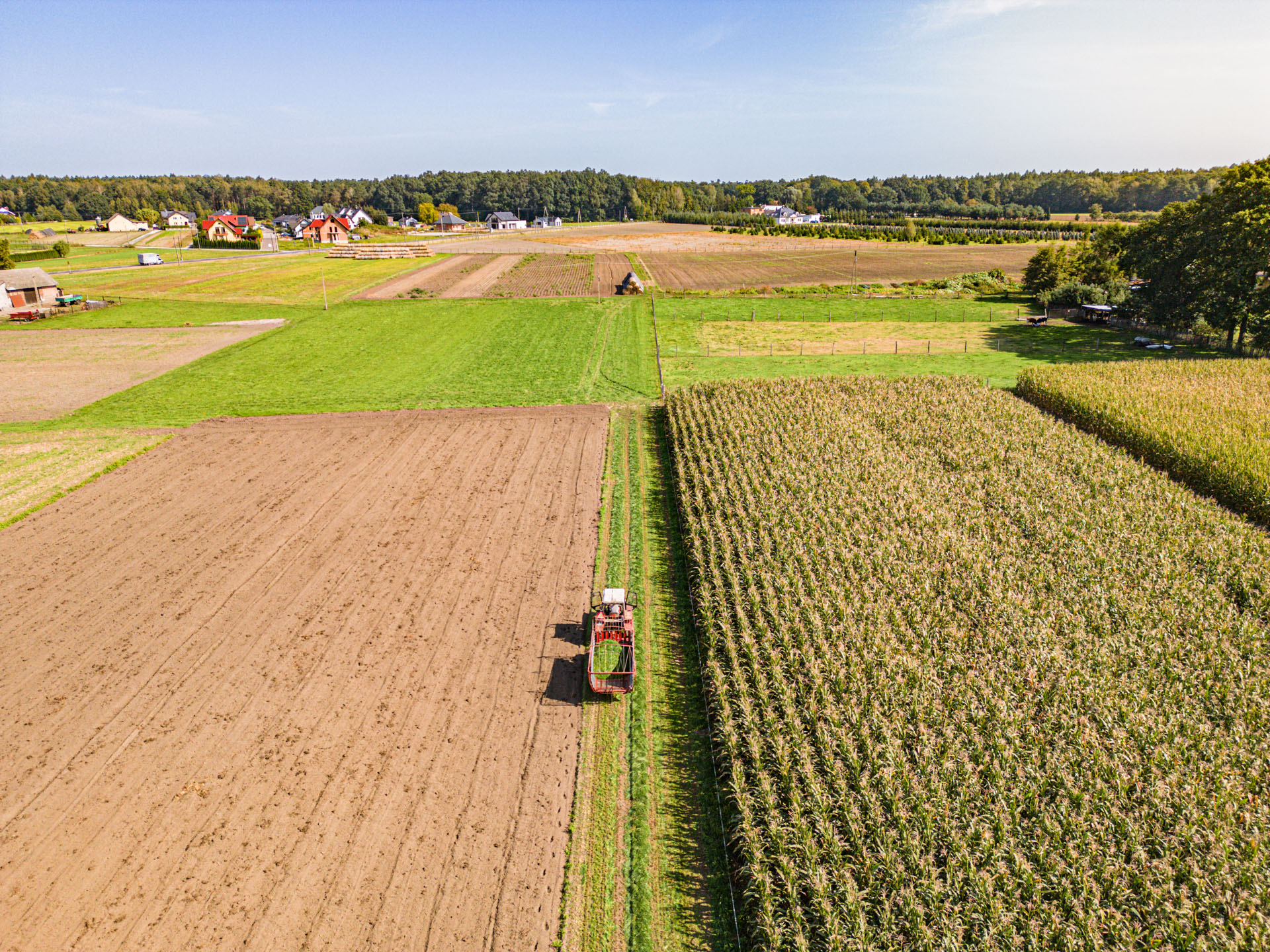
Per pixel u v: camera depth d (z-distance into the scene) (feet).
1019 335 235.40
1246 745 60.44
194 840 56.95
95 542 104.27
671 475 126.11
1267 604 80.43
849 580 86.12
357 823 58.34
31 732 68.18
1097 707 64.39
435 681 74.95
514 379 183.42
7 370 193.16
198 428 150.51
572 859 55.52
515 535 105.60
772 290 317.42
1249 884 48.70
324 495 119.34
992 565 88.12
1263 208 191.21
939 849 53.26
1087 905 48.06
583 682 75.10
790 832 54.54
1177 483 113.60
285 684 74.43
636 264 419.13
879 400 151.43
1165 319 232.73
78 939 49.26
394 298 299.17
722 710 68.08
